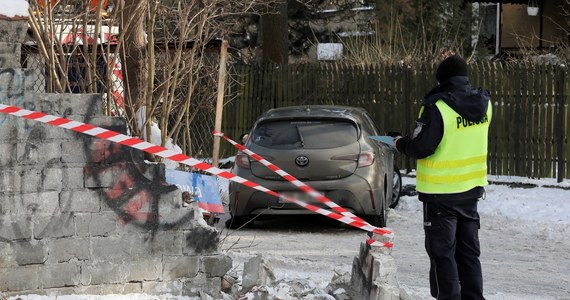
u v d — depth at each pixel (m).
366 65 27.80
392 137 10.71
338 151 17.38
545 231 18.59
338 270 11.78
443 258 10.30
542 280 13.86
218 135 10.86
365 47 33.53
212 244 10.38
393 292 9.72
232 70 27.89
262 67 27.98
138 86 13.74
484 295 12.48
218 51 14.41
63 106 9.76
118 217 10.00
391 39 36.16
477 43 42.06
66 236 9.78
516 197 21.88
